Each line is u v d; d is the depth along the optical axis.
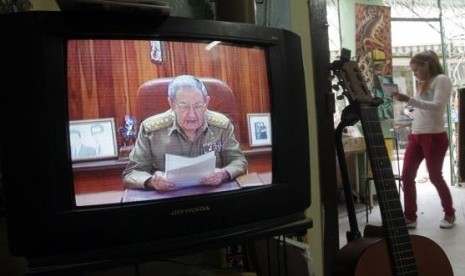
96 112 0.82
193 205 0.88
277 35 1.01
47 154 0.76
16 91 0.75
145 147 0.86
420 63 2.86
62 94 0.78
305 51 1.53
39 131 0.76
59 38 0.78
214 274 1.15
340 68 1.22
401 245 1.08
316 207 1.54
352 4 3.97
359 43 3.98
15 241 0.75
